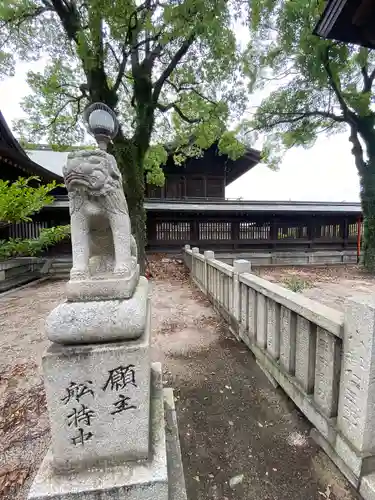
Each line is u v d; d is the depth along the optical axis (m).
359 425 1.52
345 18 5.35
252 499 1.59
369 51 9.38
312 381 2.04
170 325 4.31
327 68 9.43
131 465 1.33
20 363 3.05
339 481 1.63
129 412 1.34
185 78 9.52
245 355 3.27
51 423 1.30
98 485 1.24
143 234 8.52
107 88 7.75
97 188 1.44
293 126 11.73
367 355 1.46
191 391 2.60
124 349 1.30
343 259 13.26
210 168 17.34
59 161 19.67
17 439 1.95
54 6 7.16
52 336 1.28
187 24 6.49
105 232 1.68
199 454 1.90
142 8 6.77
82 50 6.53
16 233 9.80
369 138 9.99
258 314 3.02
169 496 1.42
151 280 8.30
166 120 11.82
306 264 12.74
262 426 2.14
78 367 1.29
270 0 8.33
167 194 17.25
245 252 12.79
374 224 10.28
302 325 2.12
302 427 2.09
